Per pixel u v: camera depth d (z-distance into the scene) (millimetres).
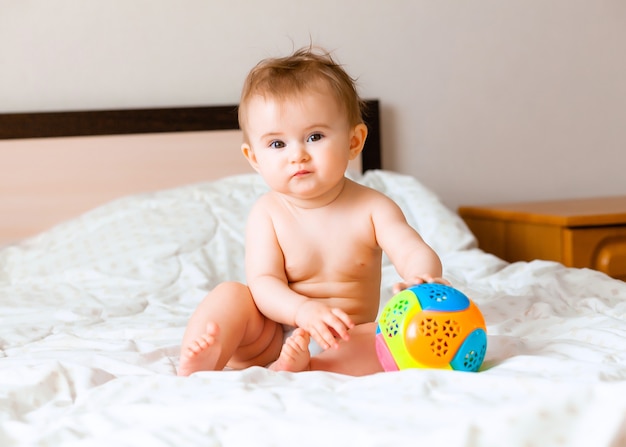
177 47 2592
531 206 2562
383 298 1654
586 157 2881
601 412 665
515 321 1296
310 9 2652
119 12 2557
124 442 696
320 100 1107
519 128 2824
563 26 2828
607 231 2195
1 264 2025
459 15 2750
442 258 2039
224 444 692
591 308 1368
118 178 2523
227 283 1148
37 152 2473
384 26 2701
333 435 674
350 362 1032
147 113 2527
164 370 1085
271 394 799
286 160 1116
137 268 1939
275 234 1202
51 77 2533
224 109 2578
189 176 2566
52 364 1004
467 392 777
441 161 2775
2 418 837
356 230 1197
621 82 2883
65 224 2184
